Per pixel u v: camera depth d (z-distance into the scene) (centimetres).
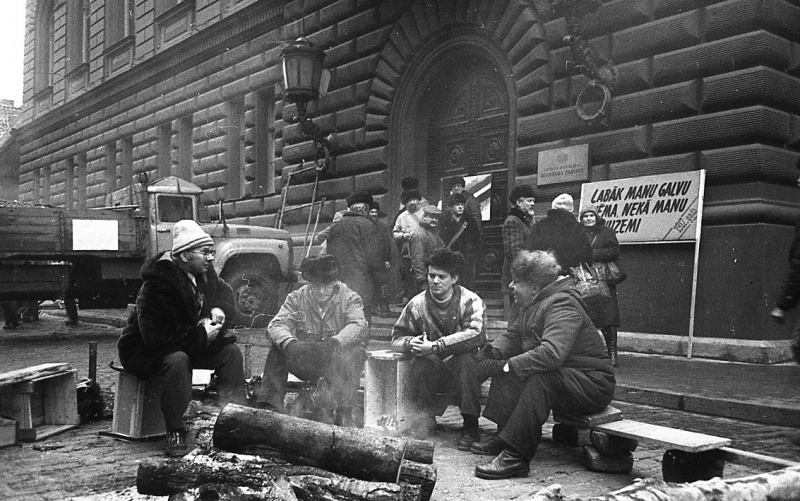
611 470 420
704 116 862
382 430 492
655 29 907
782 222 830
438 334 490
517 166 1068
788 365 784
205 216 1239
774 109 832
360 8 1377
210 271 503
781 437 505
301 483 284
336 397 508
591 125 970
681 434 383
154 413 497
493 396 446
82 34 2791
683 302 866
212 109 1867
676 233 869
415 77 1277
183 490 289
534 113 1054
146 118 2200
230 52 1775
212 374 527
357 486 284
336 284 535
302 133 1499
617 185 933
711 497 234
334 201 1404
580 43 948
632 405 623
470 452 464
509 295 884
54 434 507
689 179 863
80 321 1558
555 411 428
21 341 1156
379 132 1316
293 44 1358
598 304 735
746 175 823
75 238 1111
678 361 816
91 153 2580
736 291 820
